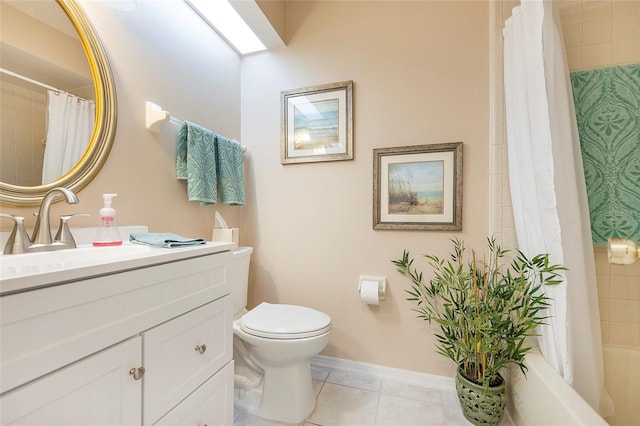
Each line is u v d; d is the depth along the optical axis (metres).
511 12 1.38
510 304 1.14
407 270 1.53
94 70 0.98
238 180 1.69
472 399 1.19
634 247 0.80
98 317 0.58
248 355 1.43
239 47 1.84
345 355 1.68
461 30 1.50
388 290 1.61
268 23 1.60
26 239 0.74
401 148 1.57
